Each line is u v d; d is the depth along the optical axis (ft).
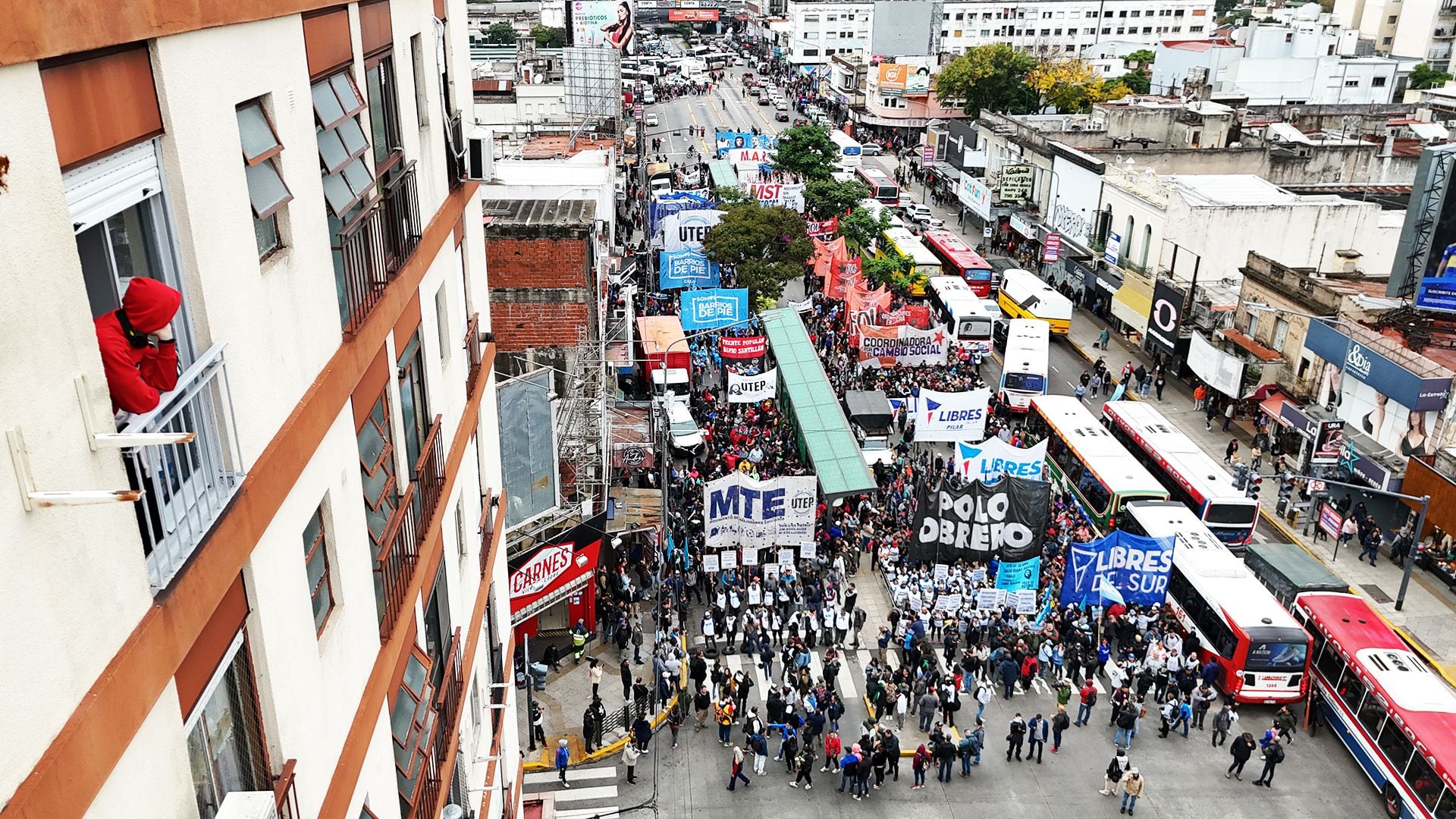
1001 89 303.68
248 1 18.70
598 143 150.71
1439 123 242.58
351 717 25.08
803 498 90.07
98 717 13.23
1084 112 305.53
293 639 20.95
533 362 87.45
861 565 105.19
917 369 145.48
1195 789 75.97
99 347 13.73
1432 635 96.02
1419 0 393.29
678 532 101.86
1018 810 73.46
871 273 177.47
